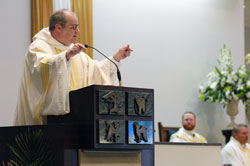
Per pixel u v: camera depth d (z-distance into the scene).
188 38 9.51
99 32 8.37
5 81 7.07
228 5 10.20
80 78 4.20
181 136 8.41
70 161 3.25
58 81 3.61
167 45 9.19
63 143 3.25
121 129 3.23
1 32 7.14
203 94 9.51
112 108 3.21
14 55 7.22
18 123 4.00
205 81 9.62
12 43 7.22
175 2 9.41
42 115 3.78
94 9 8.38
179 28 9.40
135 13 8.84
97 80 4.31
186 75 9.39
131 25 8.77
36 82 3.77
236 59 10.19
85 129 3.25
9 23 7.23
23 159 3.40
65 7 7.77
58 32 4.12
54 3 7.62
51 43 4.12
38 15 7.41
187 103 9.37
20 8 7.36
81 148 3.28
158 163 5.46
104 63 4.32
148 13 9.01
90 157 3.29
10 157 3.52
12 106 7.08
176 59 9.28
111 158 3.35
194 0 9.70
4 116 6.99
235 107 9.47
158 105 8.96
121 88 3.28
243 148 8.88
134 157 3.44
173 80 9.21
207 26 9.82
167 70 9.13
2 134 3.56
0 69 7.05
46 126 3.36
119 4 8.67
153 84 8.91
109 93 3.22
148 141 3.33
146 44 8.91
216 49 9.88
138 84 8.72
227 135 9.40
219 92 9.41
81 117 3.34
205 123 9.63
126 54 4.32
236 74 9.43
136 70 8.73
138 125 3.29
